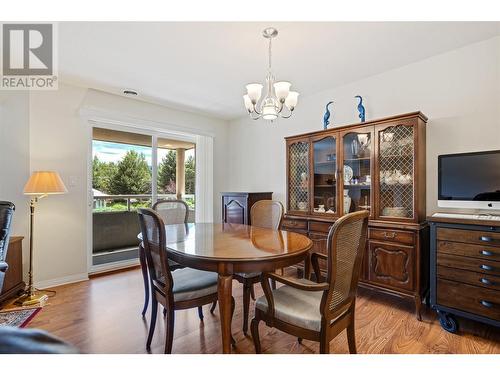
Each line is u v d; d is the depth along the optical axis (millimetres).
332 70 2666
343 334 1908
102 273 3256
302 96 3434
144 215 1686
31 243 2506
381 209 2412
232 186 4527
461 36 2082
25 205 2721
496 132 2100
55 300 2467
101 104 3201
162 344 1770
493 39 2107
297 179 3203
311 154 2990
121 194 3521
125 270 3408
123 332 1917
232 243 1691
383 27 1943
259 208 2578
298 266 3088
